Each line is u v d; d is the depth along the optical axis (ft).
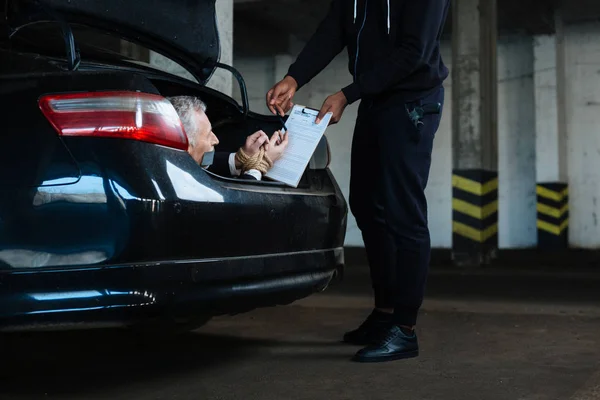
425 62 7.34
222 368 7.23
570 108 37.24
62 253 5.13
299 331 9.55
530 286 16.61
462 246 26.45
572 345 8.49
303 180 7.56
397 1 7.61
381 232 8.27
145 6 7.00
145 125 5.29
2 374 6.98
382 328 8.41
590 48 36.81
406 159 7.45
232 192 5.88
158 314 5.26
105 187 5.12
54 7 6.26
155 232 5.17
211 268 5.60
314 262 7.06
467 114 27.02
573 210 37.17
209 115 8.05
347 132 39.91
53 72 5.42
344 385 6.47
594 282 17.76
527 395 6.09
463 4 27.37
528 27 36.09
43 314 5.07
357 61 7.92
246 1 35.01
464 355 7.86
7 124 5.30
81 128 5.21
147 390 6.33
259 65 41.98
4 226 5.18
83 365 7.40
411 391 6.25
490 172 27.63
